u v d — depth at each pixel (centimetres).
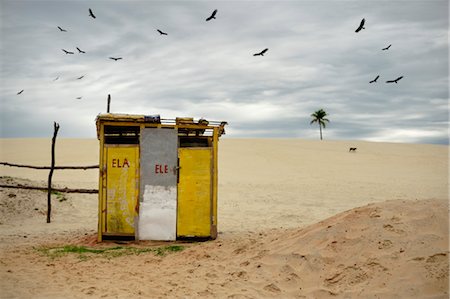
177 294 560
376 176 3272
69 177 2706
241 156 4284
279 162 4022
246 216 1386
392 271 521
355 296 503
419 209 628
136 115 938
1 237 985
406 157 4678
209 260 724
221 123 966
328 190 2283
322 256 600
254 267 640
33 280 606
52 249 832
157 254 791
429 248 535
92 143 4841
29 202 1413
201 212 948
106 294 553
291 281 577
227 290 575
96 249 844
